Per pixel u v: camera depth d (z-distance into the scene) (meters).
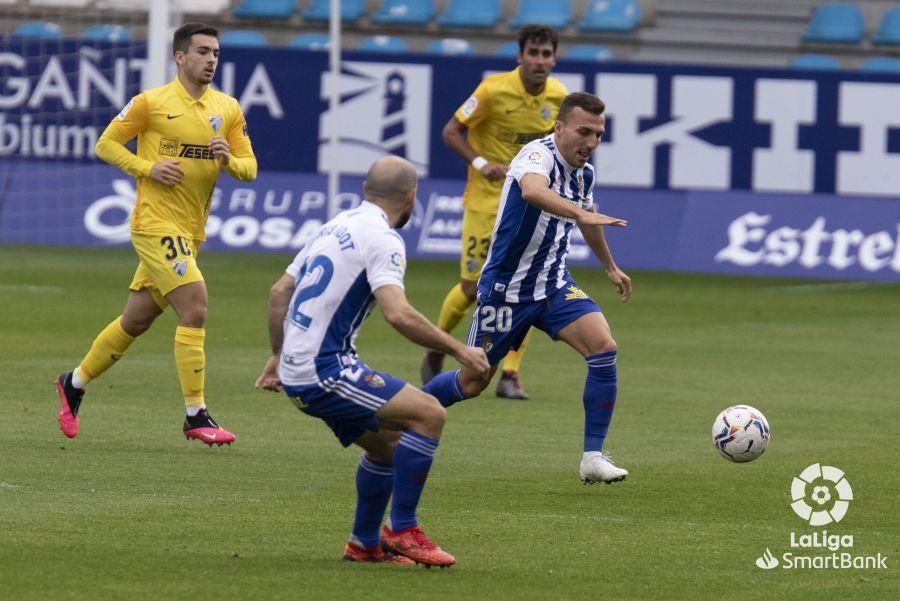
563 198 24.84
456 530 21.12
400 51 65.75
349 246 18.58
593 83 65.31
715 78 64.69
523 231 25.02
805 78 64.25
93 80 66.44
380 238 18.48
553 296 25.45
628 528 21.48
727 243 64.50
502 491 24.00
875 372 39.91
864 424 31.62
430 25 78.62
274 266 63.03
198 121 27.95
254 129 66.69
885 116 63.84
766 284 62.69
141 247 27.47
